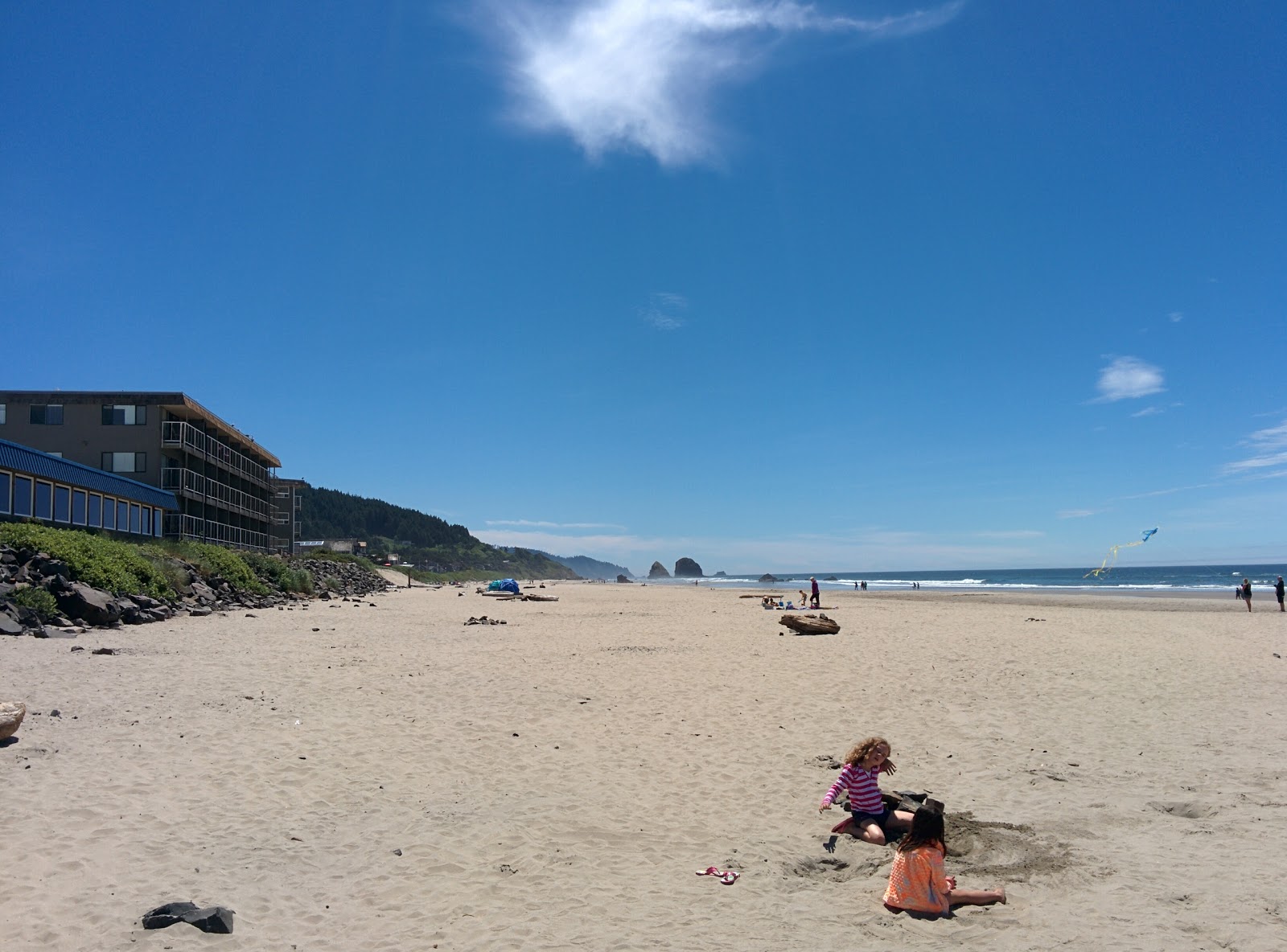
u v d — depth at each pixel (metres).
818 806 8.48
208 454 49.66
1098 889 6.33
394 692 13.79
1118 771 9.56
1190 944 5.39
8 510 26.67
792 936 5.62
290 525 77.19
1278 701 13.74
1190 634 25.23
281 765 9.21
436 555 172.25
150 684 13.19
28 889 5.77
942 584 110.94
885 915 5.97
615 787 8.96
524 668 17.11
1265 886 6.29
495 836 7.42
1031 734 11.42
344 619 28.56
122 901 5.73
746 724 12.01
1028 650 20.67
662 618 34.28
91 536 25.25
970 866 6.89
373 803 8.17
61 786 7.95
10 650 15.75
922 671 17.08
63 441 43.84
